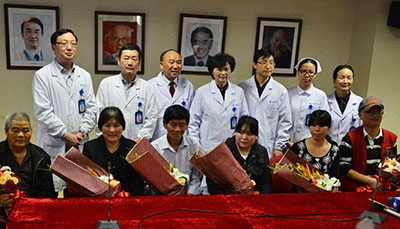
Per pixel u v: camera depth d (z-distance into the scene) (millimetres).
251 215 1740
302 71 3596
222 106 3420
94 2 4152
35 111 3158
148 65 4410
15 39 4059
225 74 3338
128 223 1589
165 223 1606
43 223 1557
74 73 3240
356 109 3635
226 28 4438
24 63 4137
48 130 3121
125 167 2412
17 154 2354
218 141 3439
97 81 4336
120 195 2008
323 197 1998
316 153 2605
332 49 4766
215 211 1753
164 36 4371
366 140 2656
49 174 2398
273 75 4660
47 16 4066
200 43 4426
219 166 2059
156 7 4285
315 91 3670
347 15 4707
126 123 3301
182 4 4324
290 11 4566
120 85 3336
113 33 4238
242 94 3520
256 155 2521
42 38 4109
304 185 2145
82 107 3258
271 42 4570
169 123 2486
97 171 2141
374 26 4359
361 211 1840
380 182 2389
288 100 3594
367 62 4473
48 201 1772
